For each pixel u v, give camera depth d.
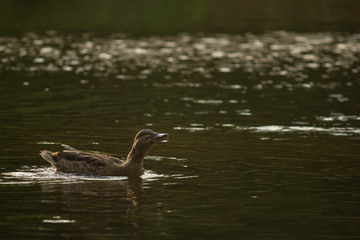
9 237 9.73
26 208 11.07
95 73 28.27
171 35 42.25
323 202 11.66
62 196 11.77
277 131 17.95
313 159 14.85
